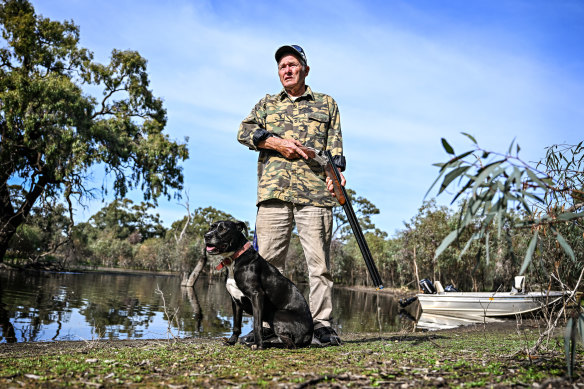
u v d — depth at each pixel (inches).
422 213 1059.9
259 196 137.7
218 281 1301.7
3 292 453.7
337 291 1185.4
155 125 954.7
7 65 823.7
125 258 2449.6
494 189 62.1
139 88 912.9
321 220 137.2
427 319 422.0
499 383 66.4
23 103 721.0
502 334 205.5
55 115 719.7
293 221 142.0
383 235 1701.5
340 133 147.4
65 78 774.5
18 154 786.2
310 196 135.7
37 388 65.4
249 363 89.0
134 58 908.6
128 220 2721.5
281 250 139.3
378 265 1502.2
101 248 2362.2
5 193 833.5
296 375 73.9
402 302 609.0
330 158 134.9
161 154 895.1
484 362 86.7
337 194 132.3
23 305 354.3
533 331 217.0
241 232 124.5
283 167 137.1
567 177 97.3
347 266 1654.8
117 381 70.4
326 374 73.5
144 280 1024.9
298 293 123.1
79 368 80.6
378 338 173.8
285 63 144.3
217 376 74.7
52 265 1127.0
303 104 145.3
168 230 2640.3
